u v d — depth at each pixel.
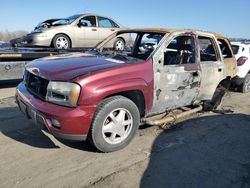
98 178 3.49
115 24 11.02
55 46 9.19
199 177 3.66
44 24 9.64
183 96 5.08
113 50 5.51
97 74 3.75
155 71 4.39
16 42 8.97
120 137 4.14
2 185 3.25
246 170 3.91
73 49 8.93
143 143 4.52
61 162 3.80
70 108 3.61
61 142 4.36
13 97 6.90
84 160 3.88
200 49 5.51
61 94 3.64
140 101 4.41
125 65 4.08
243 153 4.41
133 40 5.52
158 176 3.62
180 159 4.09
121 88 3.89
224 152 4.41
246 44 8.81
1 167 3.62
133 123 4.21
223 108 6.76
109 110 3.85
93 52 5.27
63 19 9.98
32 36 8.84
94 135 3.83
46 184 3.31
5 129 4.80
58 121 3.58
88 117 3.67
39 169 3.61
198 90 5.38
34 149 4.12
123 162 3.89
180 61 4.99
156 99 4.53
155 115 5.09
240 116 6.21
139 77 4.14
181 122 5.57
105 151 4.06
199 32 5.43
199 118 5.89
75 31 9.61
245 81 8.58
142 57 4.70
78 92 3.60
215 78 5.74
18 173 3.50
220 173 3.79
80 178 3.46
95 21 10.29
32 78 4.16
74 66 3.96
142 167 3.80
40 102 3.79
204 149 4.46
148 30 5.12
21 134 4.62
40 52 7.98
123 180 3.48
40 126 3.83
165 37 4.65
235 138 4.96
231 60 6.37
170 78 4.66
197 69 5.20
